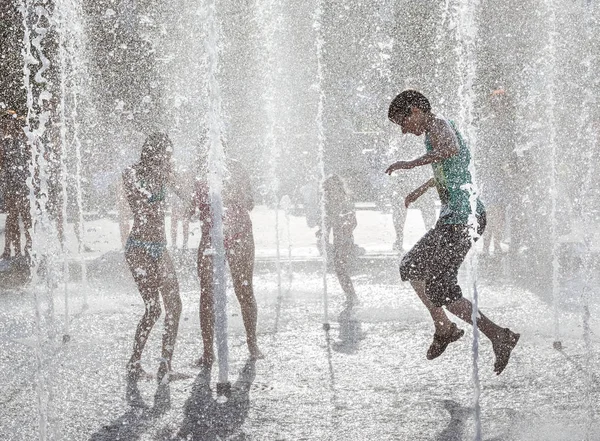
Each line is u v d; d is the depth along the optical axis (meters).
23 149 15.51
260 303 11.06
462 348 8.20
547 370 7.29
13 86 18.30
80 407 6.45
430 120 7.11
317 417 6.13
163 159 7.59
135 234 7.62
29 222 15.65
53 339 8.91
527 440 5.54
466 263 14.24
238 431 5.87
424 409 6.27
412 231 19.70
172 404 6.52
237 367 7.65
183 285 12.87
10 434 5.84
